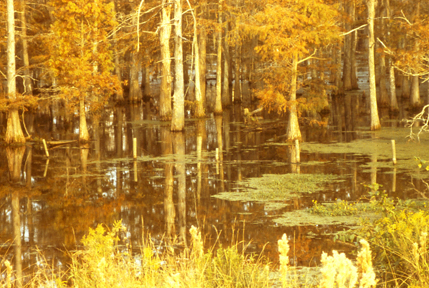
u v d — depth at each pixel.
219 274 5.83
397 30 38.62
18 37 45.09
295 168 20.75
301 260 9.78
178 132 34.50
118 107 52.91
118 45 43.41
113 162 23.94
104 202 16.42
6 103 30.41
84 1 30.77
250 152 25.64
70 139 32.28
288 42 26.39
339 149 25.19
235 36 42.03
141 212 14.95
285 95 29.61
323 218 13.14
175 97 34.69
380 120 36.75
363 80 70.81
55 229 13.52
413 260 5.84
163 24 34.78
